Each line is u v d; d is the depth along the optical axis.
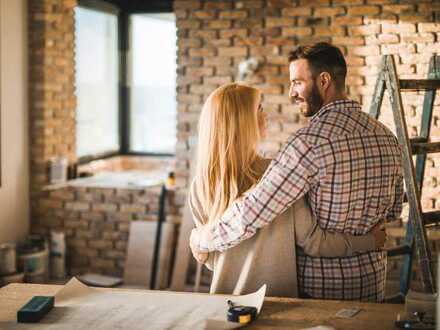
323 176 2.13
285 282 2.24
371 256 2.28
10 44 5.36
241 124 2.28
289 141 2.15
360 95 5.21
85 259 5.79
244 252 2.27
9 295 2.17
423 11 5.05
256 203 2.12
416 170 3.28
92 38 6.28
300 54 2.24
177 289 5.39
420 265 2.79
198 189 2.35
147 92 6.57
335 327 1.87
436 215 2.89
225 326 1.85
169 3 6.38
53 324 1.88
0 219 5.34
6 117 5.36
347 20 5.19
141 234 5.58
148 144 6.64
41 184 5.72
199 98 5.54
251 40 5.39
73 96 5.95
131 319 1.92
